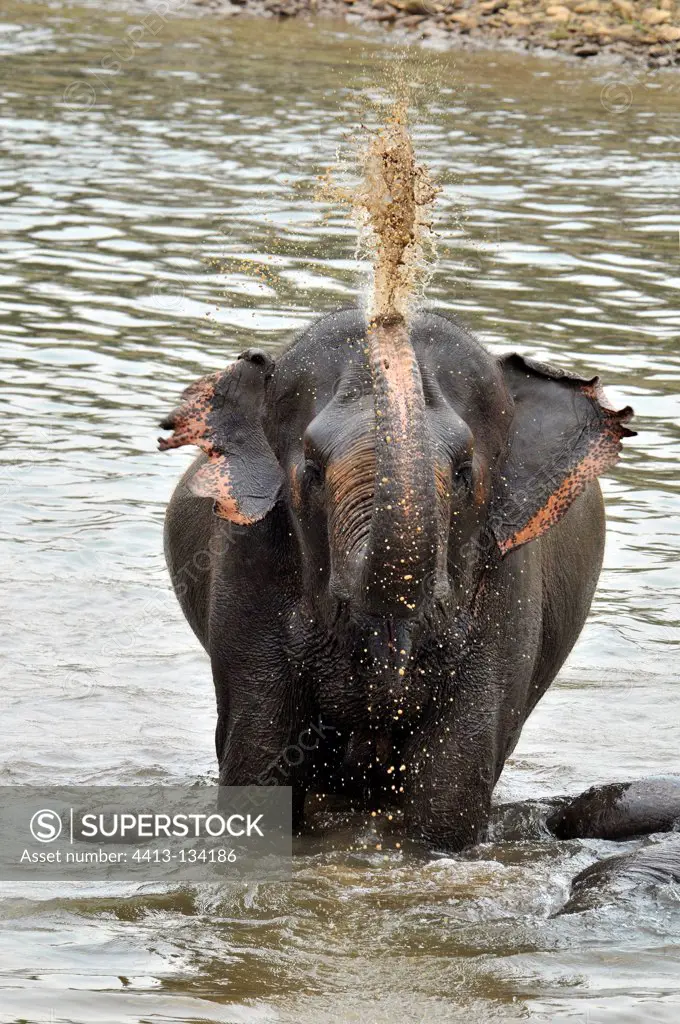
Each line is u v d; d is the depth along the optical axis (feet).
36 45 258.98
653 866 54.44
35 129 199.62
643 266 145.89
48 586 83.71
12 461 99.09
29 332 123.85
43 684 73.72
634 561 90.38
